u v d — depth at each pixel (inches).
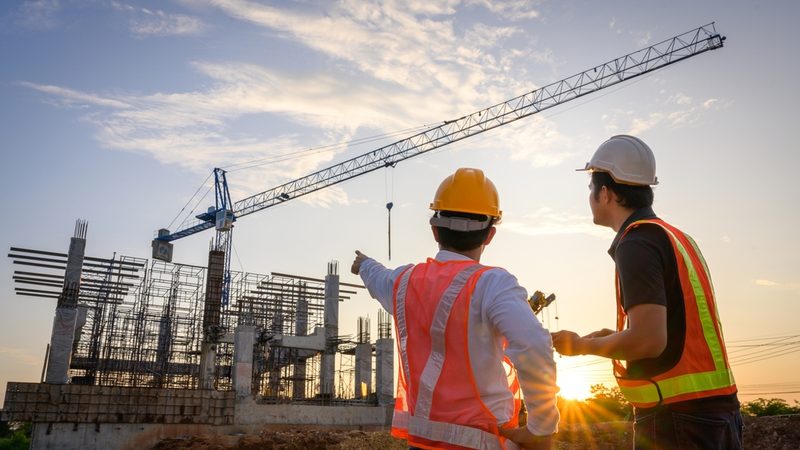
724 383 98.4
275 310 2087.8
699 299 99.7
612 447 800.3
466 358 97.0
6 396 1243.2
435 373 99.0
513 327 91.2
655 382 100.2
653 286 96.5
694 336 99.0
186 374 1723.7
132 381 1600.6
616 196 111.4
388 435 1173.7
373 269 118.2
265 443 1131.9
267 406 1546.5
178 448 1226.6
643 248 99.6
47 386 1277.1
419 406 99.4
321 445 1137.4
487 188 108.7
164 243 2859.3
